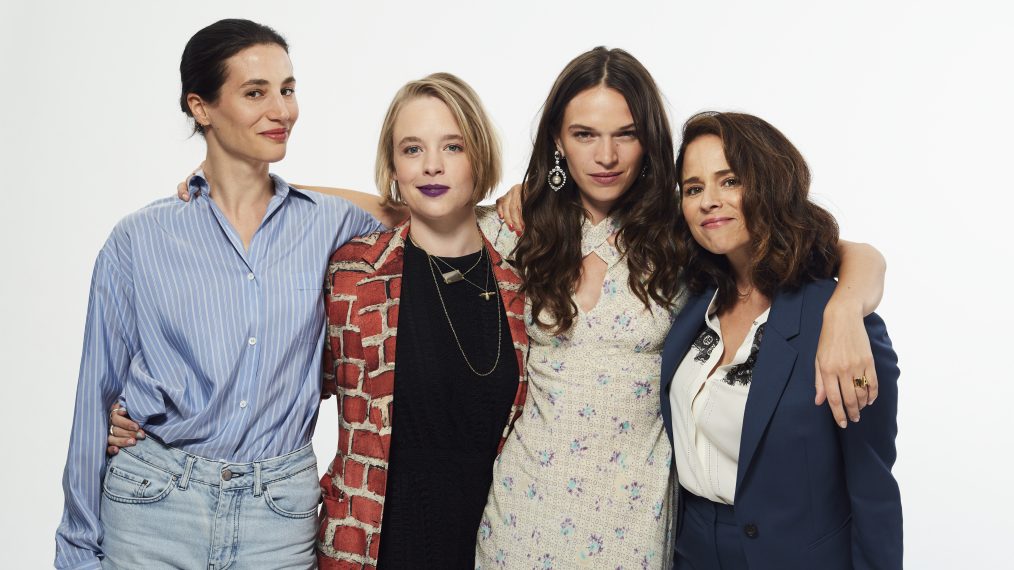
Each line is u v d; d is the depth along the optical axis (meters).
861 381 1.96
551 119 2.45
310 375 2.42
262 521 2.31
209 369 2.29
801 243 2.14
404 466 2.50
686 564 2.35
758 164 2.13
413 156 2.44
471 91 2.46
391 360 2.45
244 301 2.34
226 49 2.32
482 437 2.50
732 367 2.20
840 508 2.15
